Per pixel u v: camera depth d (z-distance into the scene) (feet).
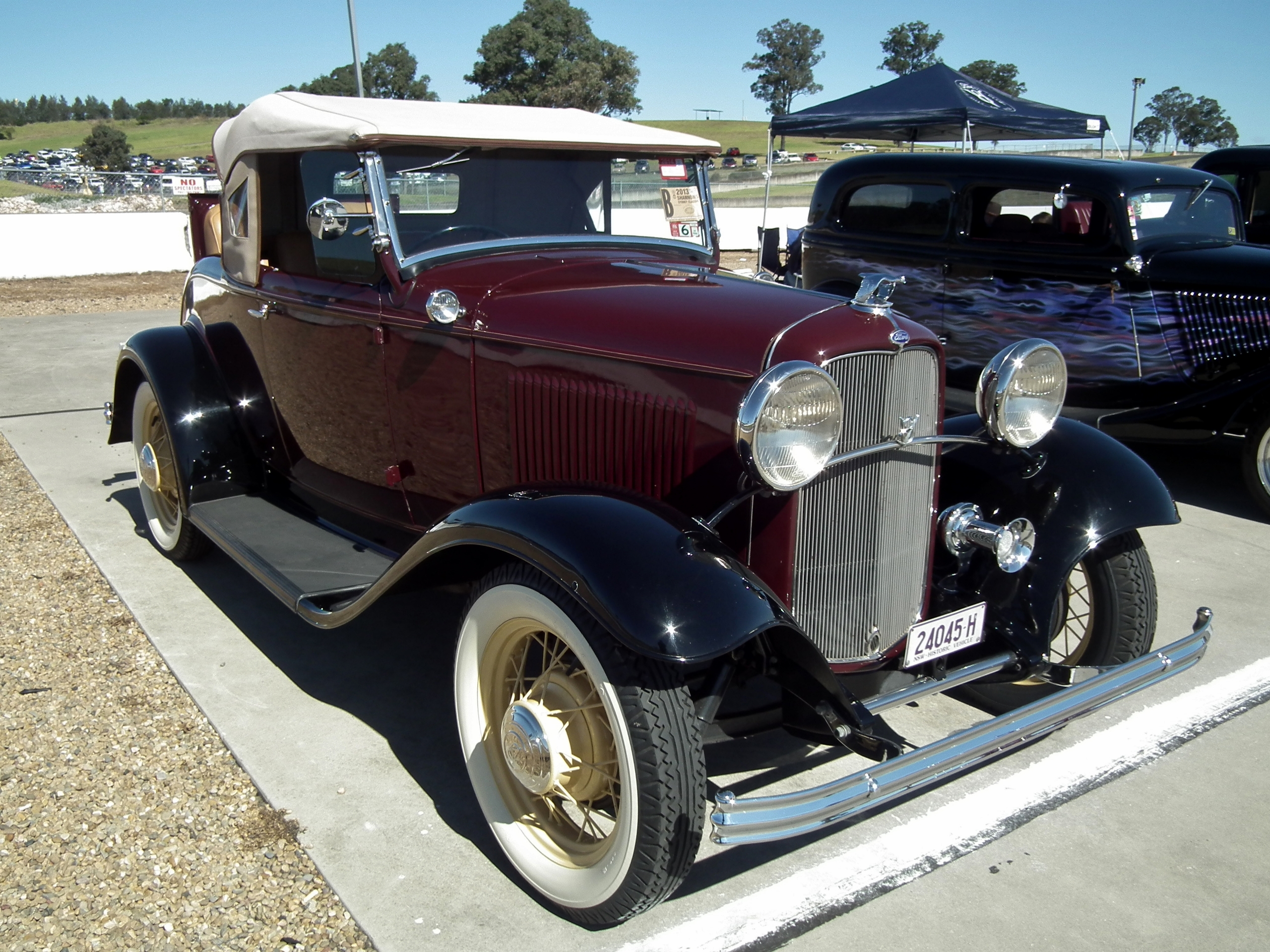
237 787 9.16
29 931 7.27
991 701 10.84
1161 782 9.57
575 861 7.57
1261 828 8.87
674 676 6.88
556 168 11.15
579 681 7.50
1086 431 10.11
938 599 9.46
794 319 7.92
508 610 7.65
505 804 8.05
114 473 19.16
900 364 8.09
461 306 9.71
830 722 7.52
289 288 11.86
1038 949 7.36
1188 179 20.03
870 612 8.48
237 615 12.87
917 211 22.17
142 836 8.39
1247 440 17.51
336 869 8.08
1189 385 18.45
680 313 8.45
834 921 7.63
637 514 7.33
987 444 9.32
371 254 10.44
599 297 9.16
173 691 10.94
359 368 10.98
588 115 12.64
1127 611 9.73
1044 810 9.12
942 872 8.24
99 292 48.06
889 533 8.45
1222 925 7.64
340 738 10.02
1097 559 9.82
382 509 11.60
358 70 37.76
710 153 12.16
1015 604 9.37
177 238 58.54
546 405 9.04
